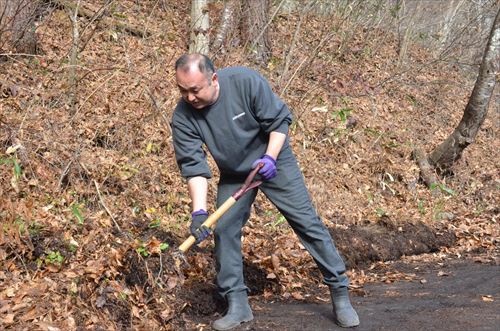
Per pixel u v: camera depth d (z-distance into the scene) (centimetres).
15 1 754
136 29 939
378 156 920
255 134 404
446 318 447
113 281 452
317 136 904
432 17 1514
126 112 715
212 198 675
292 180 417
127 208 584
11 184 527
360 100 1056
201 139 410
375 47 1258
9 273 443
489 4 1400
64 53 823
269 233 638
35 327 384
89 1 948
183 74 377
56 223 505
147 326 433
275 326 431
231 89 396
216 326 427
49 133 632
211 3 880
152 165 667
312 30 1183
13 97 682
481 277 589
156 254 492
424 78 1262
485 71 923
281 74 949
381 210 777
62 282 435
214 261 530
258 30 997
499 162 1095
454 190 956
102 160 627
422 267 654
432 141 1076
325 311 469
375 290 549
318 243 422
